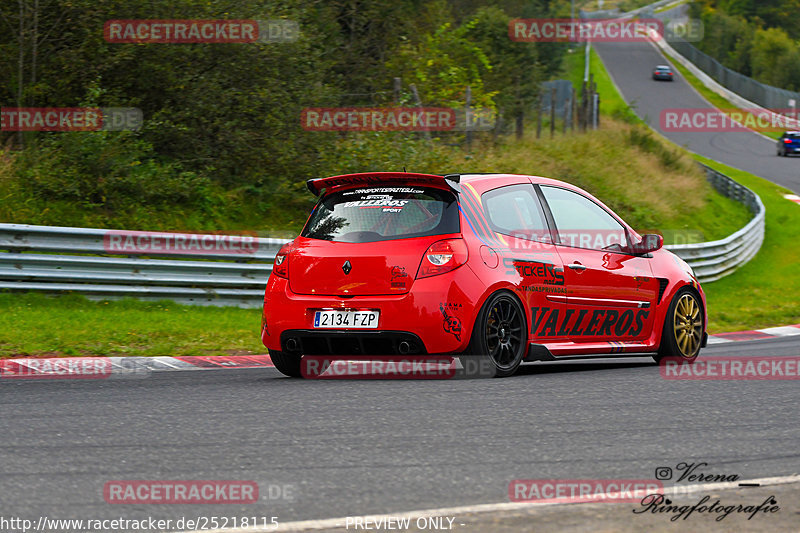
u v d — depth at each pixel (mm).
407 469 14164
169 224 51125
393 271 23516
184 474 13883
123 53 52906
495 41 123312
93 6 53312
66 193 49719
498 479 13562
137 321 38312
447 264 23328
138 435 16703
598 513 11719
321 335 24094
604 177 86750
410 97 66875
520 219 25656
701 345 30297
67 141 51375
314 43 61594
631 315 27984
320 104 60500
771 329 46250
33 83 53406
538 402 20172
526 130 104625
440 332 23156
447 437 16469
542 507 12016
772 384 23562
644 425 17734
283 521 11539
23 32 52938
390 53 89562
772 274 74250
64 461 14703
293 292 24781
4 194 48531
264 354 32938
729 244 71688
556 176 79125
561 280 25797
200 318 40594
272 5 57438
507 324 24469
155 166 54469
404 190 24719
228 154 57344
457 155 71188
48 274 40531
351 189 25469
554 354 25625
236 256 44562
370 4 87750
